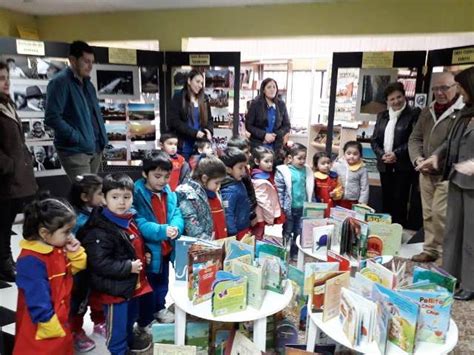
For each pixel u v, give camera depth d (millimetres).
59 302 1554
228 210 2326
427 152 2947
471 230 2438
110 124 4164
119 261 1735
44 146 3959
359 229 2041
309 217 2480
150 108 4297
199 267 1598
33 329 1500
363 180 3338
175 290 1688
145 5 4328
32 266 1475
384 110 3816
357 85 3984
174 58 4270
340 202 3359
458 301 2559
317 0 4008
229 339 1675
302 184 3100
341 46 5680
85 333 2061
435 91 2949
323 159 3283
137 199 2010
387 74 3867
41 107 3891
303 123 6359
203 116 3936
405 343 1316
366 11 3941
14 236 3504
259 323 1553
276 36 4281
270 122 3865
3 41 3471
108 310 1773
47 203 1530
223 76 4199
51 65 3879
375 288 1438
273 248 1859
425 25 3787
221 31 4434
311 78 6016
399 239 2113
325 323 1471
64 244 1587
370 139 3916
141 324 2115
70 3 4258
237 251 1782
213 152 3625
